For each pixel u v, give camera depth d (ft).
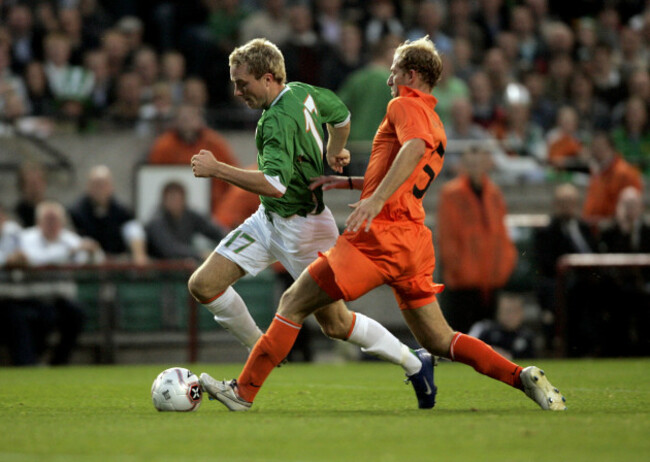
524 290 160.76
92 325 142.82
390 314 165.99
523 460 43.83
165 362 144.97
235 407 65.21
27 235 143.84
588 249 151.43
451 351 64.95
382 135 64.44
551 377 103.30
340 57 179.32
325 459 44.29
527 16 212.23
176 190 149.28
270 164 65.21
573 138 186.80
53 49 174.29
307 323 147.64
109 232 151.33
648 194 184.34
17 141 168.25
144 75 179.83
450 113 179.32
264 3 199.41
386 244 62.23
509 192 179.83
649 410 65.77
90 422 58.85
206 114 178.60
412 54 64.59
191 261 146.61
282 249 70.79
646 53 215.92
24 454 46.06
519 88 189.16
